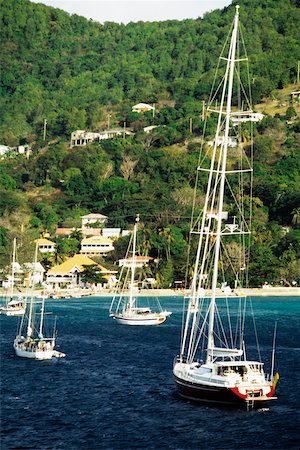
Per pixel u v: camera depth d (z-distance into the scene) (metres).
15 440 106.38
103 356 174.75
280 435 105.81
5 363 164.88
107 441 105.12
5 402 127.88
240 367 117.75
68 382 143.75
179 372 124.38
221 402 117.75
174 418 114.06
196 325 150.38
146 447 102.31
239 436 105.62
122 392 133.50
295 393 130.25
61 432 109.81
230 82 124.19
